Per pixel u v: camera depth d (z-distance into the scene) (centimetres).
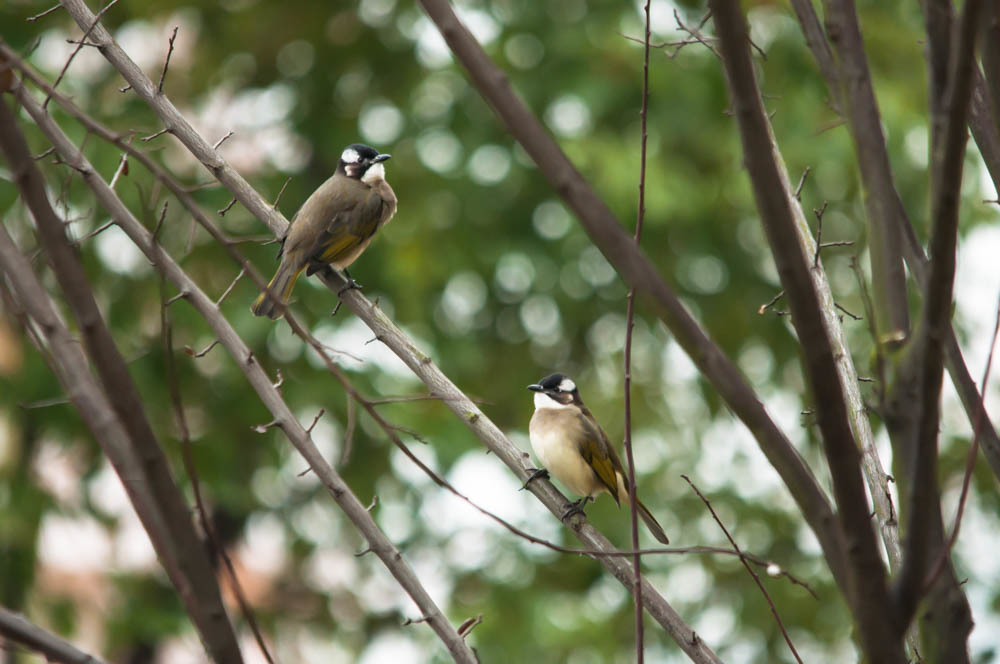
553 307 1794
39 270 453
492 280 1766
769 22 1611
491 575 1709
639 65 1574
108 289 1510
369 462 1648
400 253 1652
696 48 1603
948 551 314
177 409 338
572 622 1647
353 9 1733
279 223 671
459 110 1716
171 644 1736
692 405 1814
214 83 1703
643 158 459
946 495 1566
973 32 297
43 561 1562
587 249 1742
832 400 302
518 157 1708
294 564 1745
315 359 1551
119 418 335
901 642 310
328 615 1695
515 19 1666
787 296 304
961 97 301
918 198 1606
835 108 441
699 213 1614
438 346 1694
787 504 1712
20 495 1480
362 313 644
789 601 1623
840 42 378
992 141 449
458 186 1689
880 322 345
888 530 504
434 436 1545
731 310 1753
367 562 1681
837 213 1722
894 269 347
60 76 506
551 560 1727
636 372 1820
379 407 1538
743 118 302
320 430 1596
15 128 343
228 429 1572
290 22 1722
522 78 1617
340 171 998
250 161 1689
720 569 1666
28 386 1451
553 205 1748
